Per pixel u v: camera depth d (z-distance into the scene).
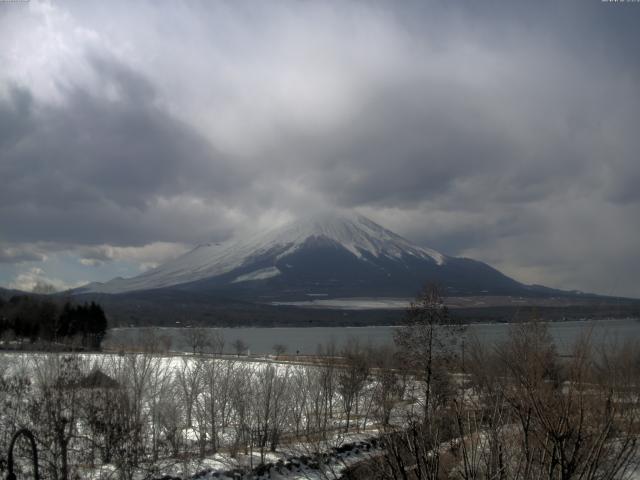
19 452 28.78
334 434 42.28
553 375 14.09
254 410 44.53
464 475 11.81
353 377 54.53
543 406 11.67
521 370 13.95
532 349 16.91
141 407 39.75
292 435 44.72
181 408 45.19
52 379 33.91
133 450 31.50
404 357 46.81
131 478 30.50
